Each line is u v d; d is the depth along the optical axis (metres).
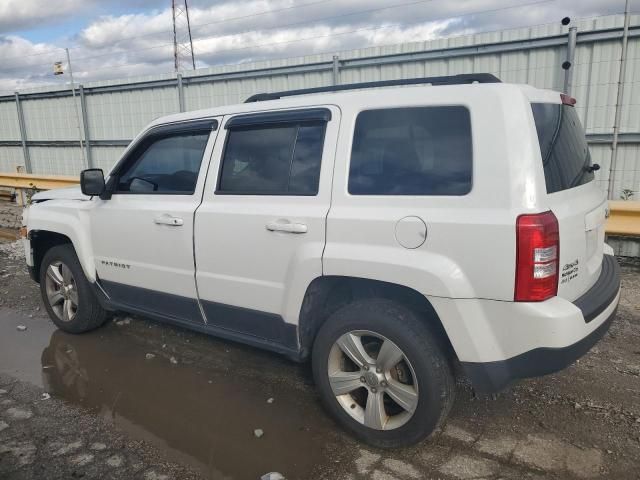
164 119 3.94
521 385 3.58
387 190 2.81
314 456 2.92
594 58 7.48
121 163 4.13
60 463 2.88
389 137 2.86
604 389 3.50
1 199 13.47
